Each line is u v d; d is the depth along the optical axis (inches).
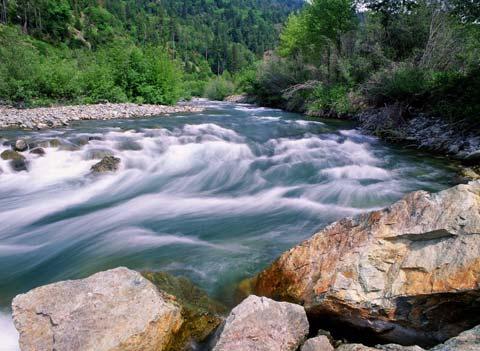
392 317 122.2
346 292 127.2
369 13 906.7
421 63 685.3
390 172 362.0
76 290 120.7
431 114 530.3
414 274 121.3
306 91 951.6
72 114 637.9
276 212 268.8
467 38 658.2
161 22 4857.3
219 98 1646.2
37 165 345.4
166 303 125.8
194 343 127.0
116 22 3754.9
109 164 352.2
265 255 200.7
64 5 2677.2
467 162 370.6
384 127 558.3
